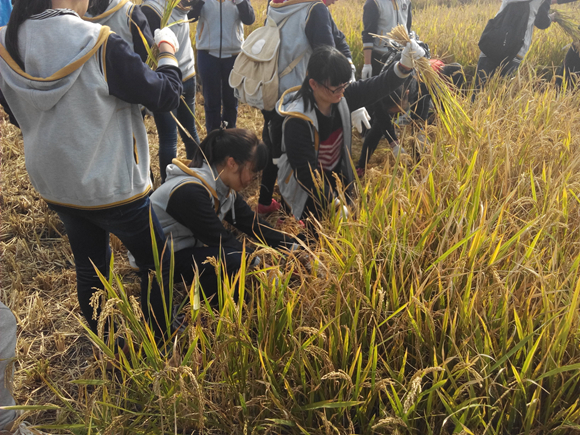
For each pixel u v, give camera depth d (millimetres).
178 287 2906
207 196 2395
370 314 1864
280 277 1876
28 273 3117
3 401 1661
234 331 1715
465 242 1881
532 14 5070
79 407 1841
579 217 2266
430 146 3129
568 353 1688
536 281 1780
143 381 1764
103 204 1888
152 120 5801
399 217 2207
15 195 3965
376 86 2938
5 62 1714
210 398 1819
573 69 5637
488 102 3814
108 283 1824
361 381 1659
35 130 1785
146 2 3369
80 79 1684
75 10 1788
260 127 5695
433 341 1722
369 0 5000
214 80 4504
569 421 1521
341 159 3039
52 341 2570
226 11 4289
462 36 8148
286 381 1654
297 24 3295
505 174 2535
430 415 1588
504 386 1570
